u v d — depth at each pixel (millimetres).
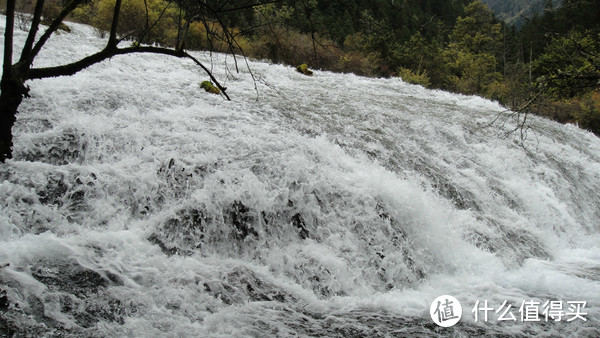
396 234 5789
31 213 4555
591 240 8125
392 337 3936
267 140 6773
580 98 17297
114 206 4988
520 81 20250
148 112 7117
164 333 3371
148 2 16578
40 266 3816
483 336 4164
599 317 4742
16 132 5582
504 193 8086
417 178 7402
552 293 5355
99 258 4137
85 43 12367
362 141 8250
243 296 4195
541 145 11094
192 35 16891
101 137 5855
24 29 12344
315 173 6051
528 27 24766
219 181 5363
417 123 10281
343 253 5348
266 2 3984
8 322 3109
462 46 29359
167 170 5469
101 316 3422
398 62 22578
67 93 6961
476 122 11773
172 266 4348
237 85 10680
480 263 6062
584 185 10055
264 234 5211
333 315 4262
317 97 11328
